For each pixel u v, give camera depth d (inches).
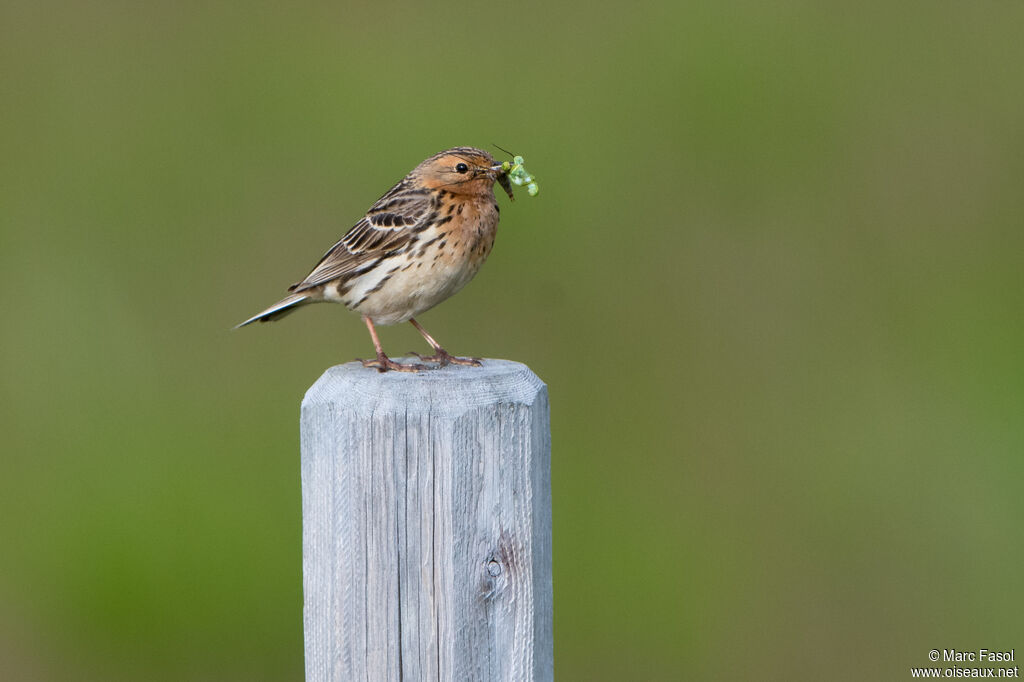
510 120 766.5
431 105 773.3
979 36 824.9
